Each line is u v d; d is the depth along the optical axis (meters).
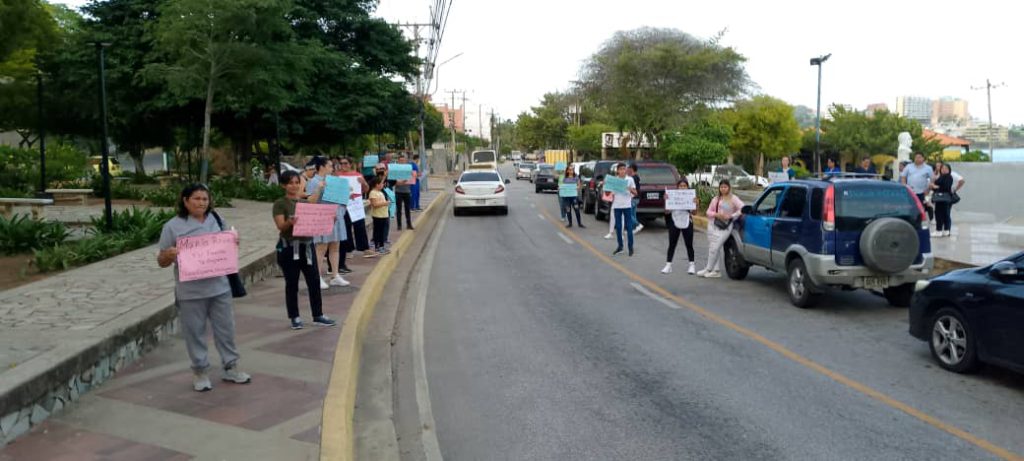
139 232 13.88
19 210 19.33
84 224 16.75
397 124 36.31
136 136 37.78
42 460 4.93
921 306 7.87
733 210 12.98
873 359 7.95
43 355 6.07
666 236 20.03
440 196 37.69
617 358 8.06
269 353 7.67
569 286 12.57
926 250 10.14
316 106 31.03
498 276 13.72
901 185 10.15
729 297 11.49
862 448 5.54
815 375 7.38
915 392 6.83
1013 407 6.40
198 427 5.58
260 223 18.38
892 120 57.84
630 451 5.56
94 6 29.94
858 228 9.93
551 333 9.23
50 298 8.73
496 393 6.98
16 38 21.00
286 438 5.38
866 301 11.12
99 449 5.14
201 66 22.53
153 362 7.35
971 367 7.25
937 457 5.36
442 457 5.55
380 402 6.80
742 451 5.52
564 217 23.91
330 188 11.52
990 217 19.86
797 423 6.07
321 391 6.46
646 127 39.34
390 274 14.05
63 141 37.97
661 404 6.57
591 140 67.50
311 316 9.42
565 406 6.57
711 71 37.09
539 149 108.44
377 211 15.36
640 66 36.62
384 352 8.48
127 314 7.79
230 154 51.16
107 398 6.22
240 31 22.47
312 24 33.38
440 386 7.23
